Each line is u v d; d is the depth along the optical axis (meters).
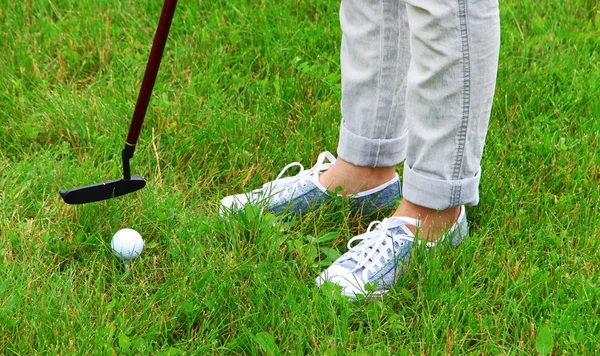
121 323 1.93
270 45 3.33
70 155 2.73
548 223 2.32
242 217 2.30
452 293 2.03
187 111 2.92
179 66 3.18
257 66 3.27
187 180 2.62
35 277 2.11
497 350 1.88
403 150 2.29
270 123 2.86
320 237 2.27
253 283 2.10
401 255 2.14
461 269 2.15
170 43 3.38
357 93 2.17
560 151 2.65
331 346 1.89
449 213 2.13
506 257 2.20
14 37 3.35
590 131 2.77
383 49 2.06
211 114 2.87
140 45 3.32
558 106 2.95
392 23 2.02
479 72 1.80
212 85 3.04
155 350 1.93
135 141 2.16
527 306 2.04
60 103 2.88
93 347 1.86
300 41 3.32
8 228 2.29
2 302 2.00
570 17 3.55
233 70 3.18
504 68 3.15
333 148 2.73
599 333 1.89
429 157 1.96
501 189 2.50
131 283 2.15
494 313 2.05
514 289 2.06
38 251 2.19
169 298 2.05
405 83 2.13
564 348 1.89
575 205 2.41
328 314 1.97
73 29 3.39
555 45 3.36
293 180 2.42
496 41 1.79
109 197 2.19
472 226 2.38
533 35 3.48
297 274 2.17
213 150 2.75
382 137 2.22
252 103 3.05
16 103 2.91
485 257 2.20
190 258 2.18
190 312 1.99
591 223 2.32
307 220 2.35
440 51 1.76
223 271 2.13
